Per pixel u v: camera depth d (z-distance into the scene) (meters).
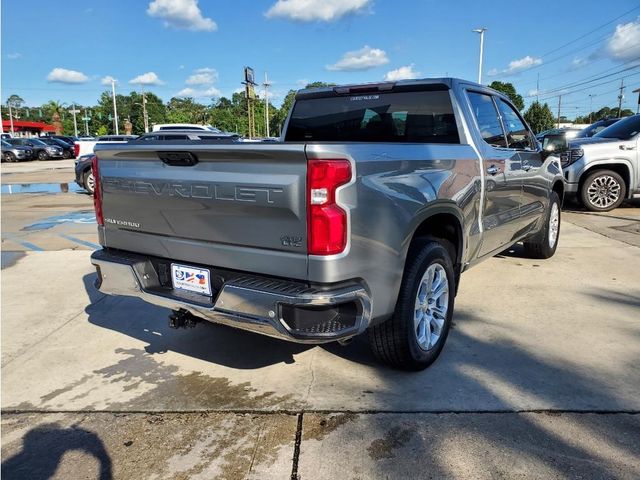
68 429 2.82
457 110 3.94
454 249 3.74
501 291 4.91
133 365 3.58
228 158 2.67
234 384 3.27
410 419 2.80
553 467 2.38
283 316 2.57
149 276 3.28
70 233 8.31
